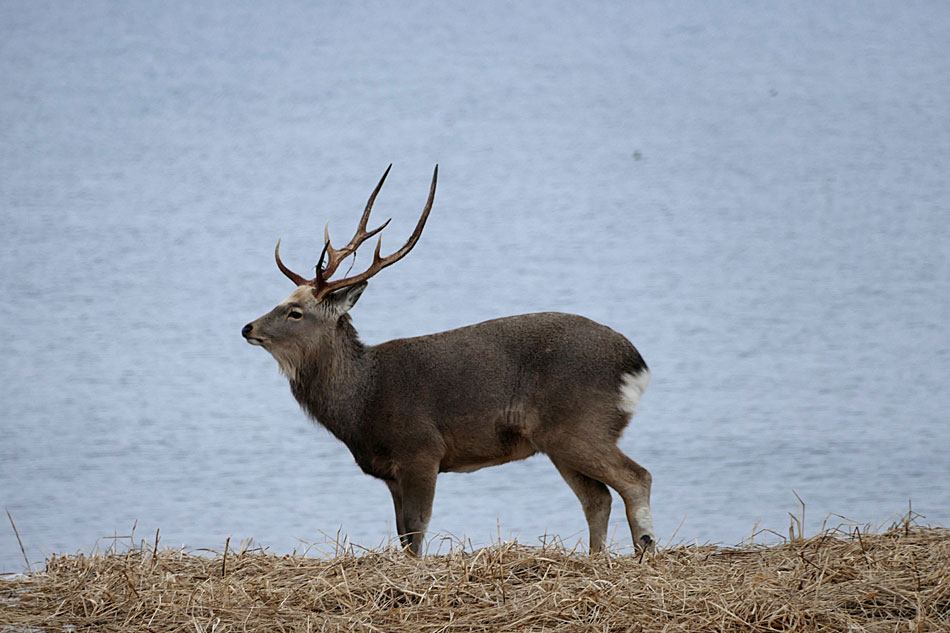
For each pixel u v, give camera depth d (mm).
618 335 34344
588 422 33344
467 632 23031
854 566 25109
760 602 23328
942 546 26125
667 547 28203
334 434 35875
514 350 34219
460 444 34438
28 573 26688
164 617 23719
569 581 24688
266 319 35688
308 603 24203
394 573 25578
